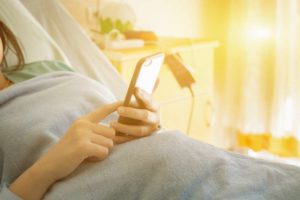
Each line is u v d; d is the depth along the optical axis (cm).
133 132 67
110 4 170
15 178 75
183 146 62
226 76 224
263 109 208
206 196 54
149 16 202
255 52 203
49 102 84
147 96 67
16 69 101
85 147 62
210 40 170
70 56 125
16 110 81
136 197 58
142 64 67
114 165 61
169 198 55
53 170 63
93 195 59
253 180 56
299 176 57
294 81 195
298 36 191
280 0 190
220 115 237
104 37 153
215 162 59
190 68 152
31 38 113
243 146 219
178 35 219
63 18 131
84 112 84
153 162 59
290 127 202
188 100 162
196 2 224
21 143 75
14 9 115
